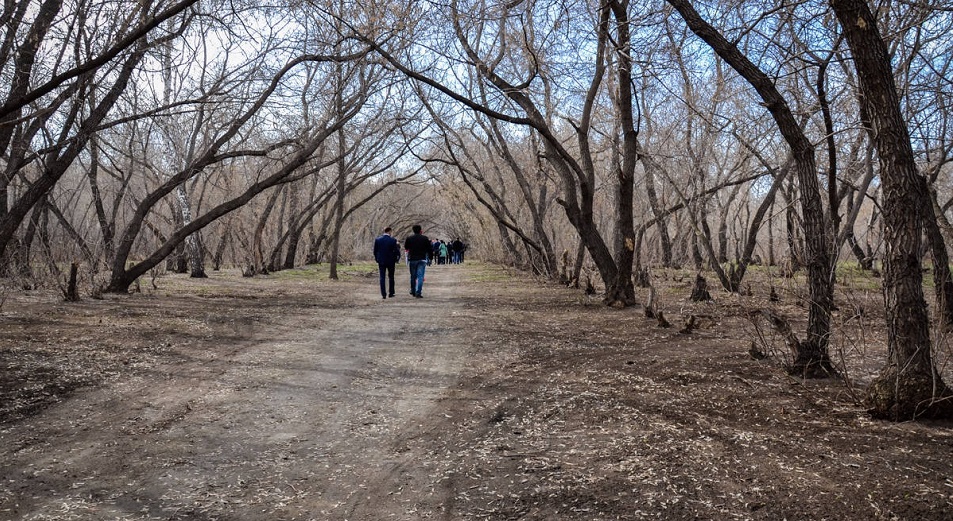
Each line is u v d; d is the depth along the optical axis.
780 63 8.02
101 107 13.86
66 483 4.19
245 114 16.66
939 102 12.04
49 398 6.14
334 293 19.78
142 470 4.43
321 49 14.93
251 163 29.47
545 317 12.99
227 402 6.22
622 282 14.63
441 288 22.19
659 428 5.14
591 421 5.44
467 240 63.72
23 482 4.18
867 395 5.44
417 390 6.79
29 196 13.52
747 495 3.81
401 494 4.04
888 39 8.52
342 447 4.96
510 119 12.55
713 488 3.93
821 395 6.04
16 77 11.75
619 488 3.97
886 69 5.09
